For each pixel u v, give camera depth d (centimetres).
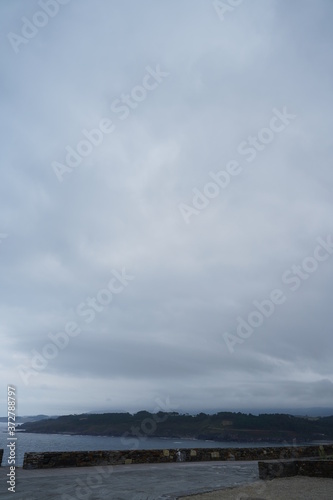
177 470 1368
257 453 1811
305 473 1247
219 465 1545
